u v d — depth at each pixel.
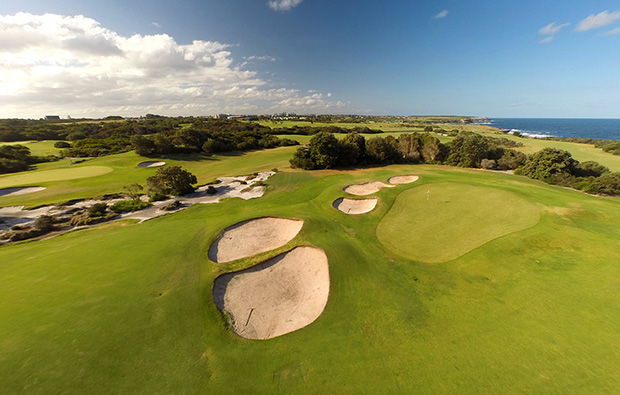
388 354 11.12
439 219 24.34
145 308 13.05
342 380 9.99
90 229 25.44
